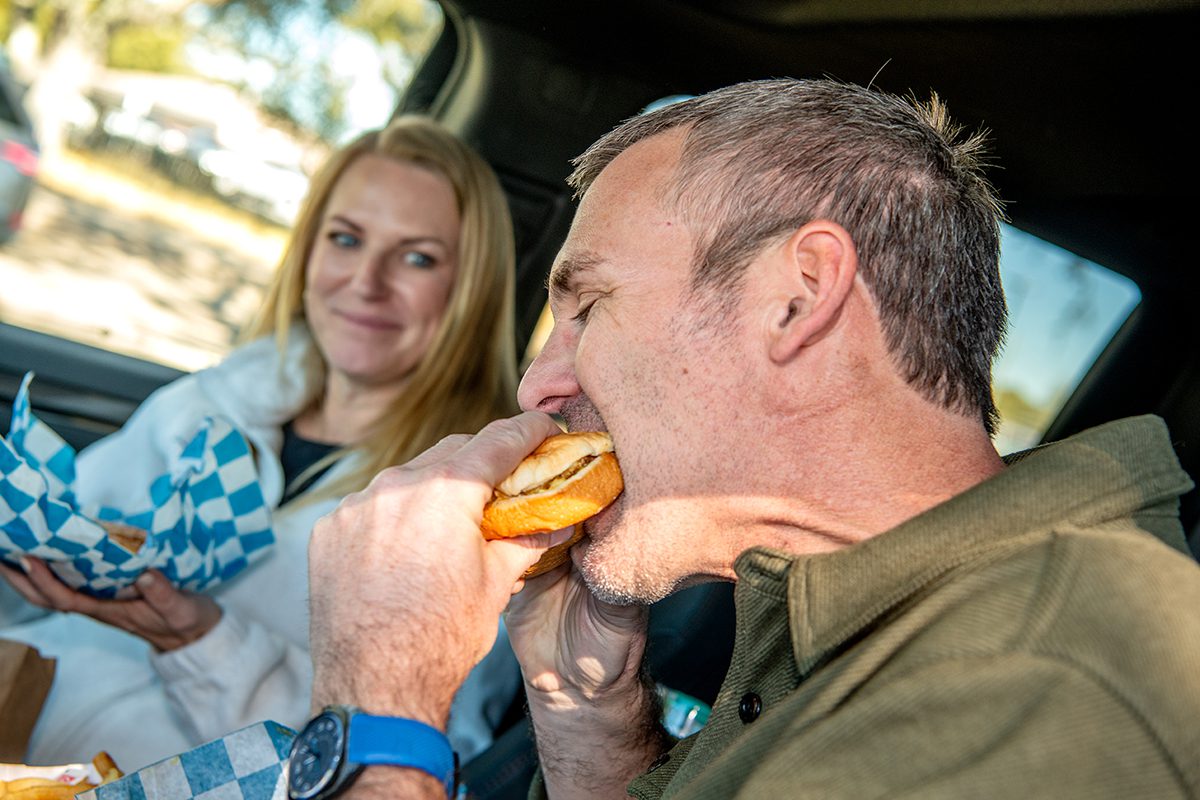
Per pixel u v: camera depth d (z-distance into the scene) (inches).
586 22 92.7
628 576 47.5
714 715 45.2
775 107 47.1
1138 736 29.5
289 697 80.0
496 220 98.7
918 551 38.6
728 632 77.9
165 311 190.7
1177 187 84.0
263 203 315.9
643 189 47.7
